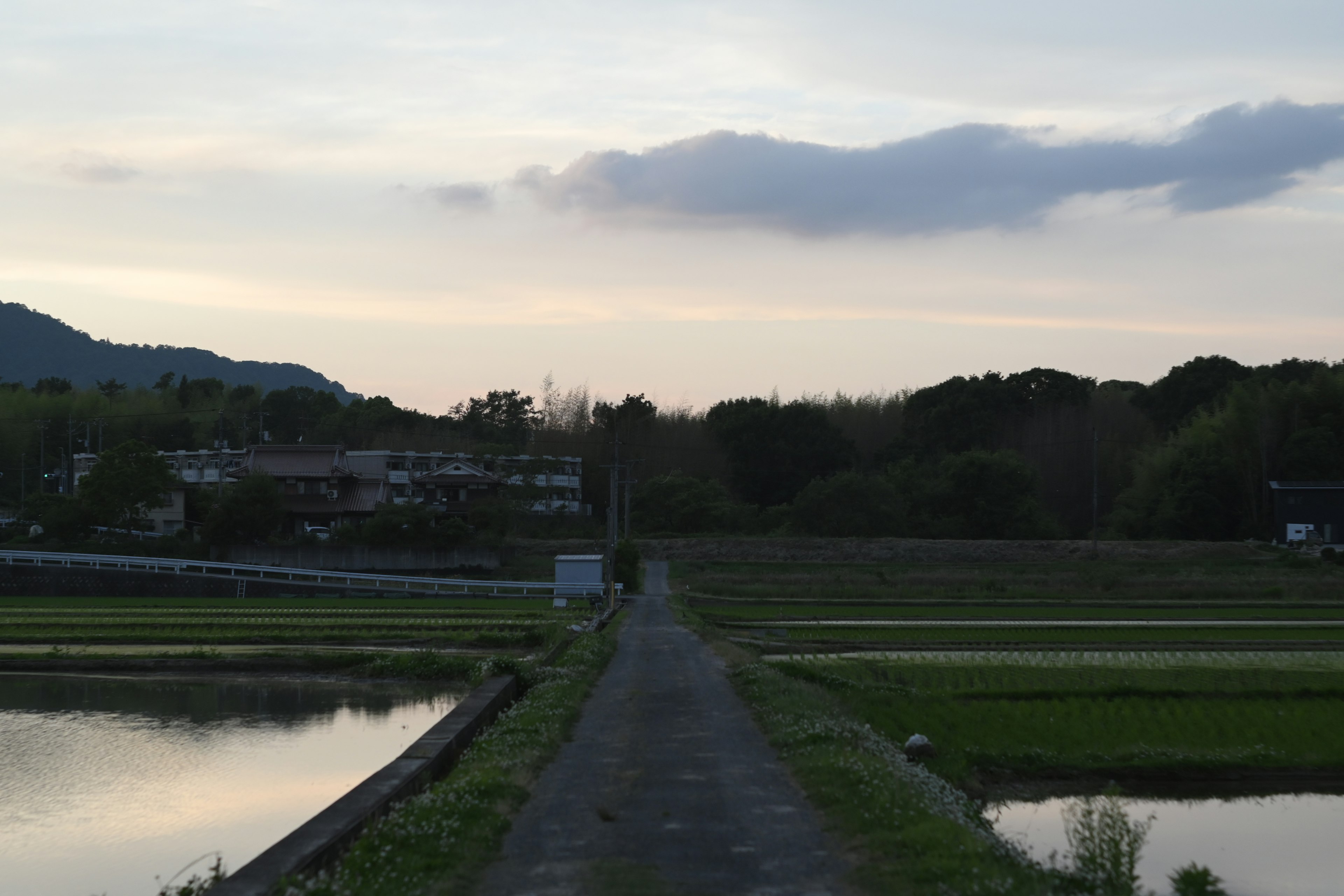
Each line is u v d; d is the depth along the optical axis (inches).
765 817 466.0
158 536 2994.6
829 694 911.7
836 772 529.0
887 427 4537.4
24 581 2437.3
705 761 598.2
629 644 1363.2
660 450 4281.5
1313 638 1530.5
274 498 2878.9
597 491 4197.8
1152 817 506.3
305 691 1233.4
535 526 3535.9
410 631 1593.3
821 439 4065.0
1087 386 4594.0
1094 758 777.6
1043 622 1788.9
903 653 1347.2
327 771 806.5
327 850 394.6
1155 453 3671.3
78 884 553.0
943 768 711.7
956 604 2274.9
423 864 374.0
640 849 413.4
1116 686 1027.3
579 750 633.6
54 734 956.6
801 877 375.9
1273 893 548.7
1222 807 712.4
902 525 3570.4
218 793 738.2
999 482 3565.5
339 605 2183.8
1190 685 1050.7
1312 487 3184.1
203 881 417.7
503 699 847.1
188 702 1144.2
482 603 2234.3
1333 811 701.9
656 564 3299.7
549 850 411.2
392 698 1182.9
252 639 1541.6
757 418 4072.3
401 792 497.7
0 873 570.9
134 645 1508.4
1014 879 350.9
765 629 1704.0
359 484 3324.3
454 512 3341.5
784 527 3624.5
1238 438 3454.7
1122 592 2389.3
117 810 693.9
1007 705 957.2
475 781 498.3
